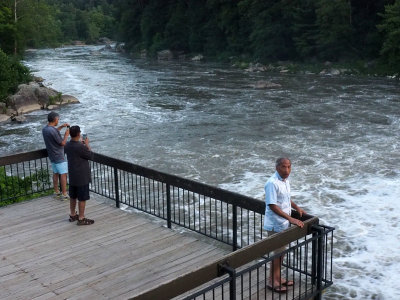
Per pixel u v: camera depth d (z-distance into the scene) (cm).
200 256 741
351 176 1627
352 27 5506
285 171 608
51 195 1044
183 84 4469
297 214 642
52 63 7012
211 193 753
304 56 5972
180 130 2495
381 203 1366
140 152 2058
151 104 3388
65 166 1005
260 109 3052
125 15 9756
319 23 5688
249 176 1669
